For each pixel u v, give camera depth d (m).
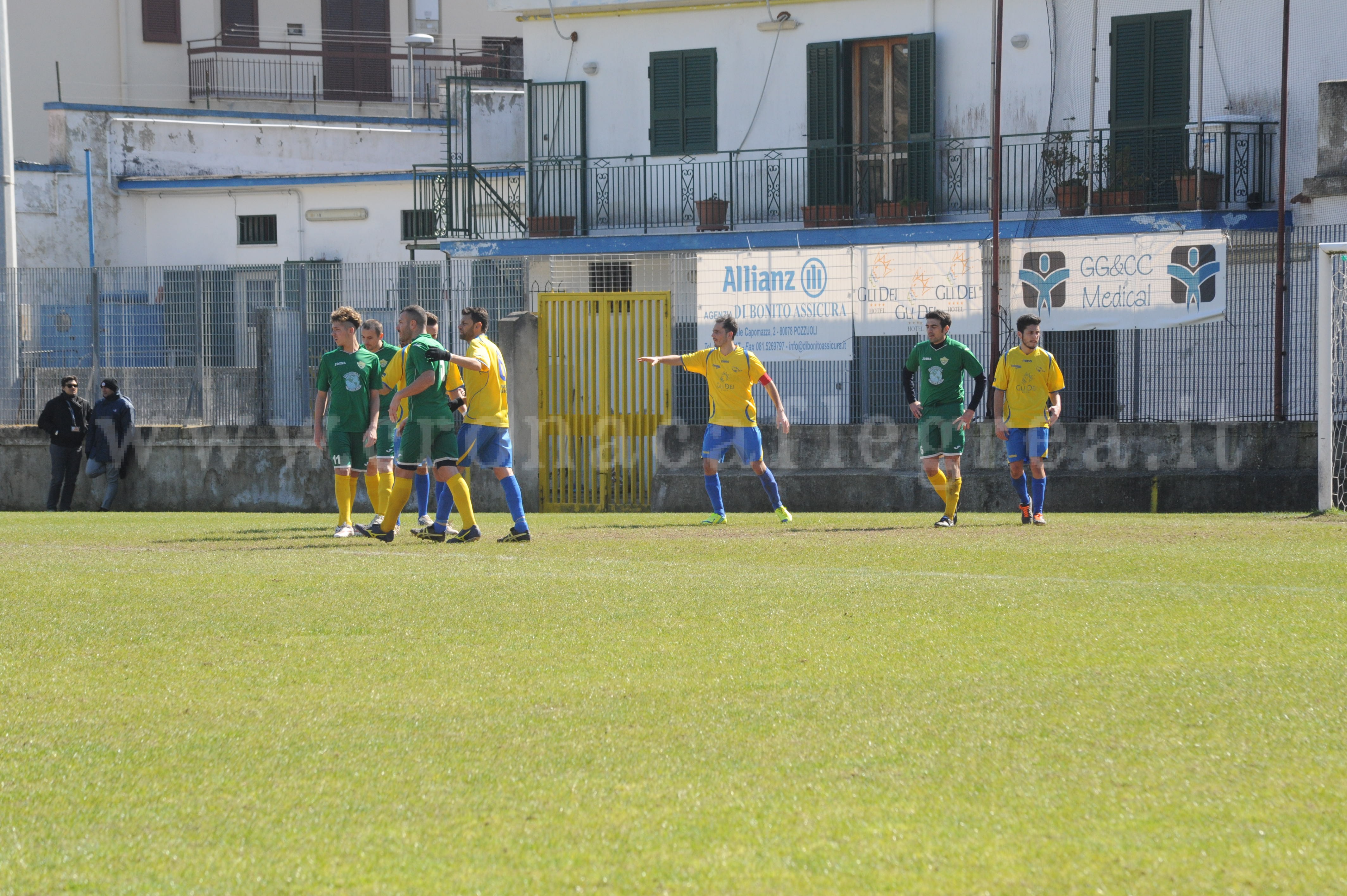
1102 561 33.56
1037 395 44.88
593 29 90.62
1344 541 37.31
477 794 14.62
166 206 110.75
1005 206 82.81
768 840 13.00
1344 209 58.44
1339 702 17.89
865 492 56.91
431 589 29.25
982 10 83.38
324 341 63.19
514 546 39.22
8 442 66.88
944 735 16.67
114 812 14.19
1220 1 77.50
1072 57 81.50
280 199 107.69
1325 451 48.28
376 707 18.56
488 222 95.94
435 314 61.78
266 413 64.00
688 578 30.98
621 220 90.62
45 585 30.19
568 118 91.06
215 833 13.48
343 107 138.50
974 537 40.41
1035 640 22.62
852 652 21.91
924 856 12.49
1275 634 22.78
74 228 110.50
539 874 12.23
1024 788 14.48
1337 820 13.27
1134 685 19.11
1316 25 74.62
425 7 142.50
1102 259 55.34
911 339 57.50
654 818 13.72
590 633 23.89
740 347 57.84
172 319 64.88
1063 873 12.01
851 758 15.77
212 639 23.56
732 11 88.19
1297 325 52.94
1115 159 78.12
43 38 132.75
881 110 86.12
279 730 17.39
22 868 12.59
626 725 17.42
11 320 66.38
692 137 89.38
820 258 58.09
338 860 12.67
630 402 59.38
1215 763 15.25
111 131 111.75
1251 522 44.62
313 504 63.09
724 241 84.06
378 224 105.81
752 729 17.12
